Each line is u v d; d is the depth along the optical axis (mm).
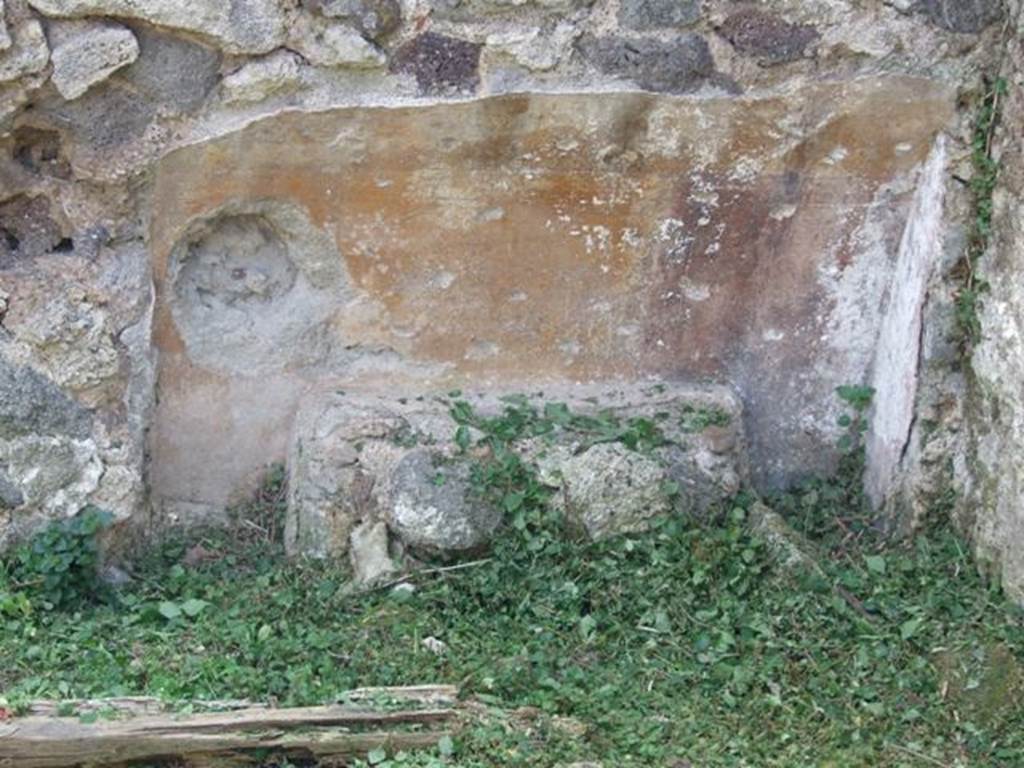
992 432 5191
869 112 5188
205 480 5520
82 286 5074
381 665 4805
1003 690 4789
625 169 5238
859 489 5684
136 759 4449
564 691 4719
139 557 5355
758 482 5699
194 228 5230
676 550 5211
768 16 5055
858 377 5672
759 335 5621
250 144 5047
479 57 5000
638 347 5598
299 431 5414
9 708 4484
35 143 4996
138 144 4973
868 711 4715
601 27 5023
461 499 5215
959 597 5148
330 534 5328
